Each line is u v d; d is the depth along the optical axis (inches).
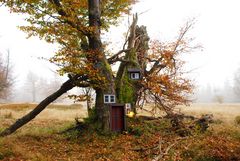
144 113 1079.0
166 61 757.3
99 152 514.0
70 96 668.7
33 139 628.1
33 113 660.1
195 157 448.8
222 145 477.7
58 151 534.3
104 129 646.5
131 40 766.5
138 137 617.6
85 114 1114.1
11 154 478.6
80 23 642.8
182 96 774.5
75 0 660.1
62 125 830.5
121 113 666.8
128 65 739.4
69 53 623.8
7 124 850.8
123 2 716.0
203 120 681.6
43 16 628.7
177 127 665.6
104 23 732.7
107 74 665.6
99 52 653.3
